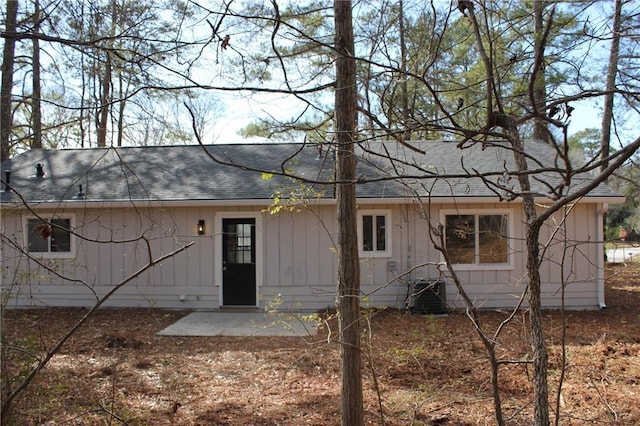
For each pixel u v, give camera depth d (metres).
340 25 3.75
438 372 6.59
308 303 11.31
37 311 10.89
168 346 8.30
